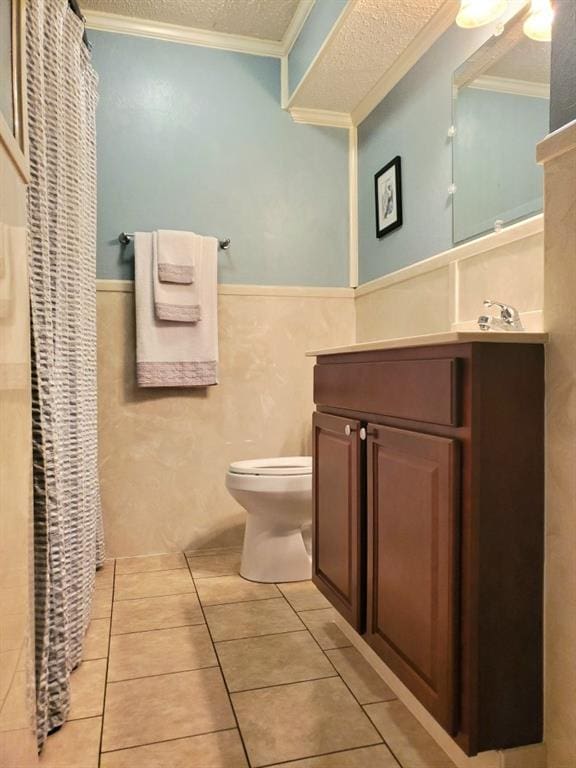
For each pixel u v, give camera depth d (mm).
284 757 1138
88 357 1841
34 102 1169
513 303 1605
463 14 1625
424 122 2088
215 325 2447
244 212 2574
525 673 1033
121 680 1430
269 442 2613
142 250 2346
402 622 1183
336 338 2701
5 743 743
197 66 2500
